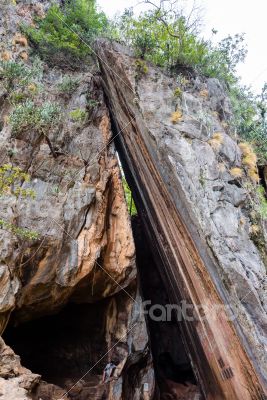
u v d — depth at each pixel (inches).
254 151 567.8
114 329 492.1
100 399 440.1
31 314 437.7
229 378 392.8
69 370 490.9
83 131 545.0
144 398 470.0
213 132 527.5
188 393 569.0
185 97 552.7
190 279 465.4
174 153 482.6
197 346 468.4
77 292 468.1
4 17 628.7
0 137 486.0
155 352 601.9
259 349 348.5
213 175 473.4
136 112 542.9
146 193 575.2
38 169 477.1
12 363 358.6
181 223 466.9
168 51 614.5
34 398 355.9
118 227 502.9
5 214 419.5
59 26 661.3
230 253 410.3
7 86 530.6
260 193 502.9
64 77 593.9
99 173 515.2
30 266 413.7
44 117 504.1
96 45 639.8
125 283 483.8
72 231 450.3
